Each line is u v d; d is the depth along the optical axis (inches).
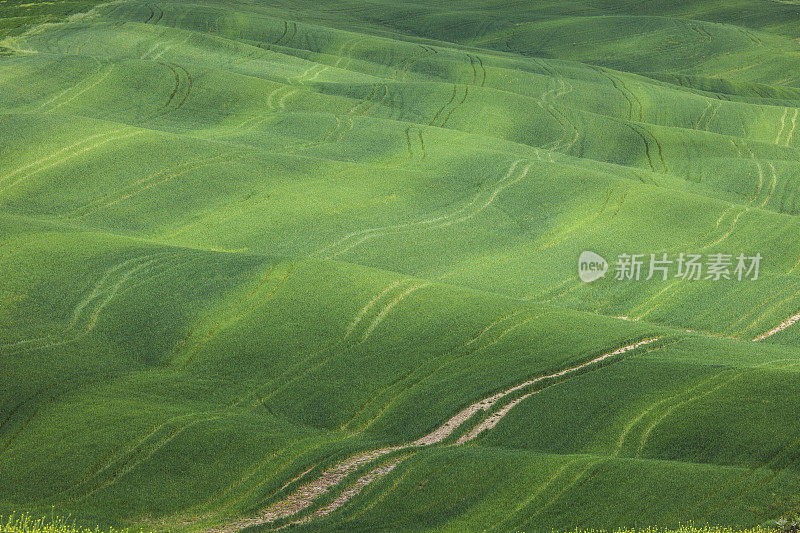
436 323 1747.0
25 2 6486.2
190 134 3412.9
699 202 2815.0
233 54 5187.0
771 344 1772.9
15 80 3887.8
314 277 1942.7
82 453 1257.4
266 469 1236.5
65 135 2913.4
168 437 1312.7
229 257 2049.7
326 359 1628.9
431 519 1055.6
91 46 5068.9
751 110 5014.8
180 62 4867.1
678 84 6461.6
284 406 1473.9
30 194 2536.9
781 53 7603.4
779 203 3260.3
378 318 1775.3
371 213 2623.0
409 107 4217.5
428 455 1223.5
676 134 4141.2
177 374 1576.0
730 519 981.8
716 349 1642.5
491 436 1320.1
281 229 2463.1
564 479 1100.5
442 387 1510.8
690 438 1201.4
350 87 4456.2
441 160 3176.7
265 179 2778.1
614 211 2731.3
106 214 2470.5
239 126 3577.8
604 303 2144.4
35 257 1983.3
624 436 1248.2
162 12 6624.0
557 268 2333.9
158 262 2014.0
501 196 2837.1
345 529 1043.9
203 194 2632.9
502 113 4207.7
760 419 1213.1
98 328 1715.1
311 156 3196.4
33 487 1178.0
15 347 1601.9
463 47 7135.8
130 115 3641.7
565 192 2874.0
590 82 5728.3
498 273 2289.6
